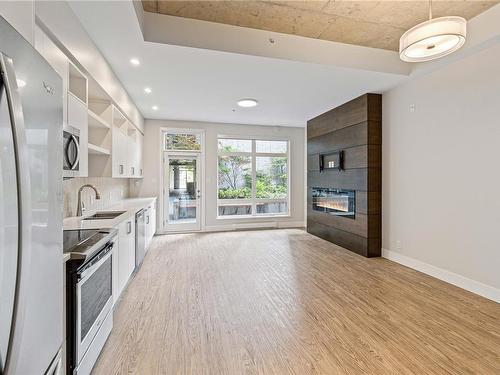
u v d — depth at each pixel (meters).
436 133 3.50
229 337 2.19
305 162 7.26
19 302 0.80
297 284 3.28
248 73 3.58
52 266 1.12
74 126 2.26
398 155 4.09
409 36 2.10
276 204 7.25
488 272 2.92
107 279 2.11
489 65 2.90
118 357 1.94
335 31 3.20
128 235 3.11
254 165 7.02
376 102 4.39
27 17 1.13
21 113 0.80
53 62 1.90
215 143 6.57
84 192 3.36
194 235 6.07
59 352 1.22
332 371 1.81
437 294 3.01
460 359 1.93
